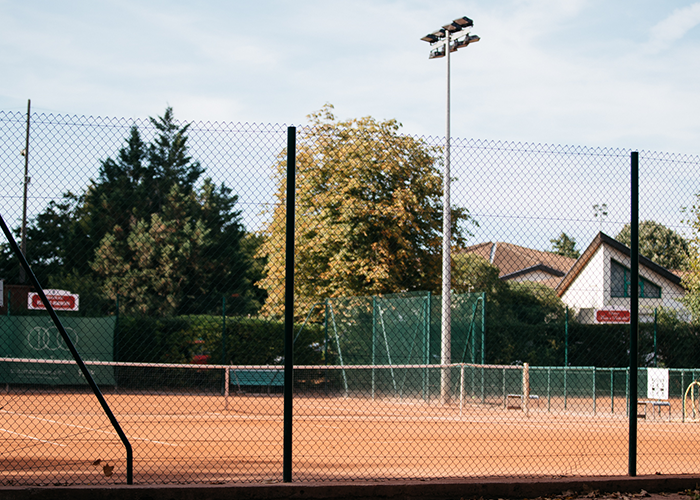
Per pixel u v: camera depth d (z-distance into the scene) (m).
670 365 23.80
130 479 5.64
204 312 21.27
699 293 23.16
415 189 23.14
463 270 26.25
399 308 19.61
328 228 23.59
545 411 18.12
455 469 7.79
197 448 9.21
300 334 21.86
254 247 21.52
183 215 20.69
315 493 5.55
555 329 24.77
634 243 6.70
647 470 8.13
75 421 12.72
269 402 18.23
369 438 10.95
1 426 11.84
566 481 6.05
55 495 5.18
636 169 6.85
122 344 19.50
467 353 18.23
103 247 19.59
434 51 21.38
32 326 18.86
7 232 5.54
